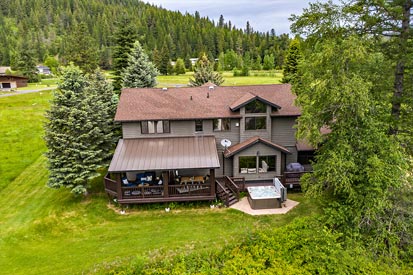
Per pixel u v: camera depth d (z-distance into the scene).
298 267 15.41
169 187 23.09
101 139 25.38
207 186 23.22
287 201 23.78
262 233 17.67
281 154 25.62
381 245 16.72
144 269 15.12
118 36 47.34
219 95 28.69
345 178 15.80
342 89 15.19
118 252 17.45
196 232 19.53
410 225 17.12
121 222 21.42
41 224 21.05
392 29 16.72
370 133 16.19
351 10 16.31
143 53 43.44
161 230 20.03
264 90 29.30
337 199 18.16
